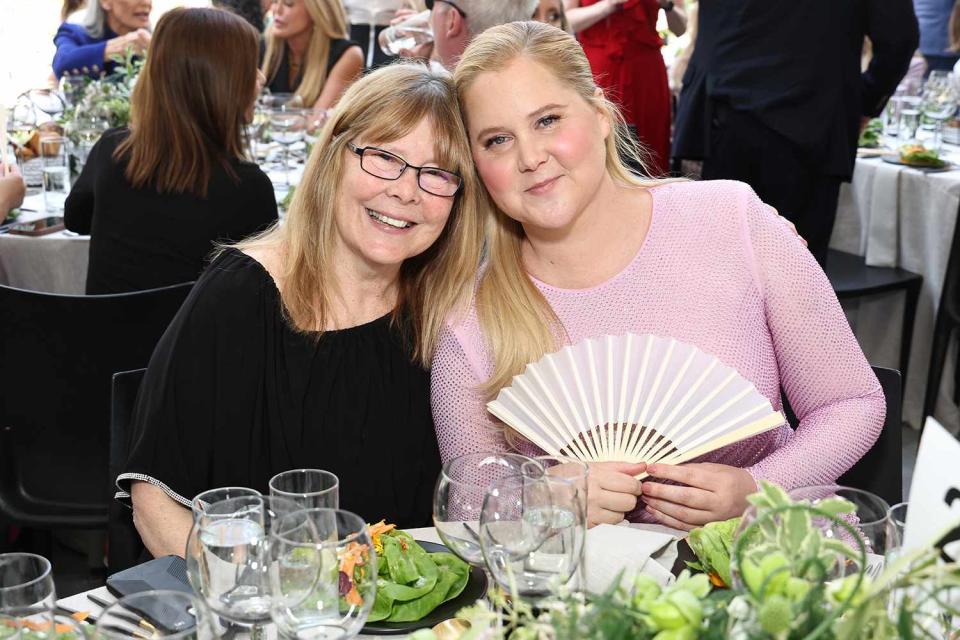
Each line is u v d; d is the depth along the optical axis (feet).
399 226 5.16
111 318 7.16
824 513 2.65
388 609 3.73
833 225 11.88
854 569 2.94
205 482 5.31
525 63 5.04
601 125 5.38
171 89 8.33
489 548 3.46
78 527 7.42
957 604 2.87
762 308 5.46
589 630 2.53
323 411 5.38
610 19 11.81
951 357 11.60
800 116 11.05
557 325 5.44
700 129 11.73
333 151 5.18
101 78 13.51
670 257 5.42
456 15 8.87
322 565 3.21
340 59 14.94
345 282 5.43
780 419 4.74
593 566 3.88
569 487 3.40
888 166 11.73
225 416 5.25
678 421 4.83
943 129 13.71
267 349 5.32
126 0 16.07
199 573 3.51
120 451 5.52
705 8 11.51
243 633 3.70
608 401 4.88
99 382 7.31
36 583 3.32
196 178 8.51
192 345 5.24
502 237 5.51
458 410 5.43
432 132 5.10
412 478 5.56
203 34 8.30
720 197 5.51
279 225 5.90
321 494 4.06
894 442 5.60
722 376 4.79
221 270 5.40
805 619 2.49
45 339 7.16
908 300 11.65
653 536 4.07
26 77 22.35
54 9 24.68
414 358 5.51
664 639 2.51
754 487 4.88
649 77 12.14
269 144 12.57
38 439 7.42
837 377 5.40
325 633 3.25
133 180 8.54
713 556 3.81
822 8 10.87
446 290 5.49
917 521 3.02
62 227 9.77
